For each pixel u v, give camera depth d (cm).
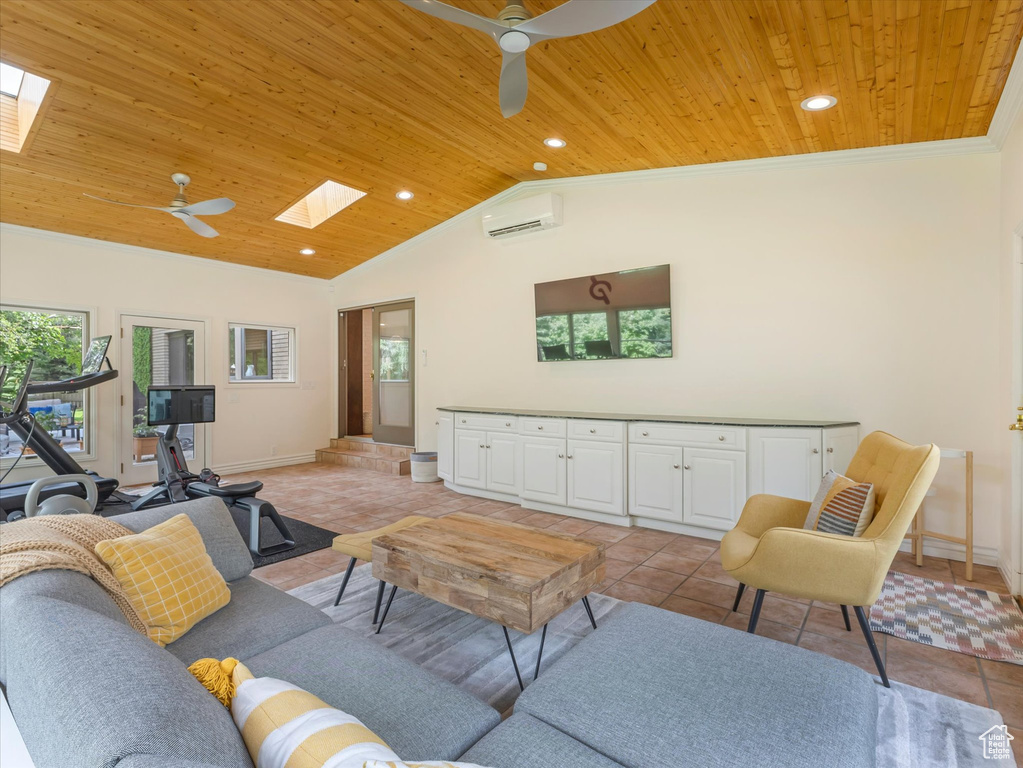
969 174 334
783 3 222
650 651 150
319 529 411
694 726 119
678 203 440
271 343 694
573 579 206
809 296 385
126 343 559
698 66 276
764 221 402
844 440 348
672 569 325
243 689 93
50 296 508
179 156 404
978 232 332
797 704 126
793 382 391
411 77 324
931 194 345
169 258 590
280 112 362
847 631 245
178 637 160
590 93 316
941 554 343
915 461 195
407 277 647
